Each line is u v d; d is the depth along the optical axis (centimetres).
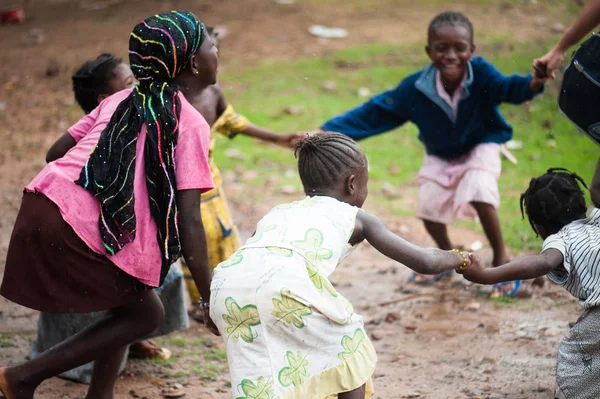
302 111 1517
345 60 1758
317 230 517
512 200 1172
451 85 875
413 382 703
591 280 561
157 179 556
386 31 1916
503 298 886
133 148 550
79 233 542
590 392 569
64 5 2270
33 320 834
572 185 602
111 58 699
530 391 674
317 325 499
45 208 548
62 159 567
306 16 2031
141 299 580
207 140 569
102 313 672
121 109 563
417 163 1352
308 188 555
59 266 551
